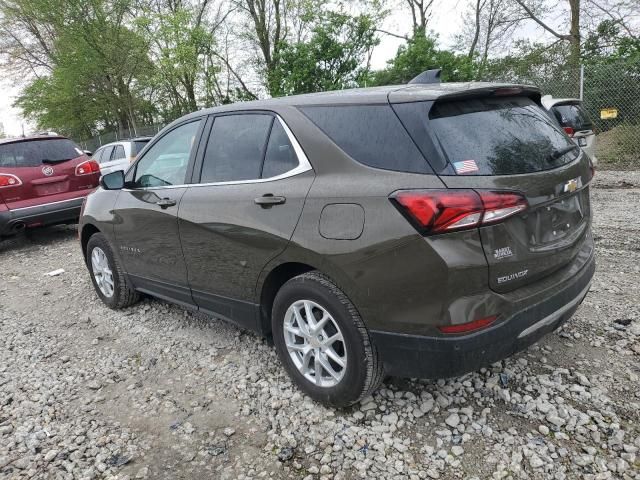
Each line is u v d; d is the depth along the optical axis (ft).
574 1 64.39
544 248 8.34
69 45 84.48
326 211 8.61
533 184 8.06
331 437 8.86
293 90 61.82
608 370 10.13
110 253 15.17
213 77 80.53
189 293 12.29
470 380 10.12
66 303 17.10
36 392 11.25
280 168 9.72
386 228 7.83
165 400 10.48
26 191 25.13
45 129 118.42
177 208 11.78
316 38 60.44
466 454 8.24
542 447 8.21
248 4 80.18
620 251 17.22
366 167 8.37
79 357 12.86
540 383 9.87
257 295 10.32
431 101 8.07
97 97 97.09
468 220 7.32
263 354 12.01
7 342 14.19
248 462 8.51
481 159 7.86
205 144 11.73
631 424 8.59
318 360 9.41
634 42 49.83
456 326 7.57
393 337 8.15
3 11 90.68
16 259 24.85
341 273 8.41
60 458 8.94
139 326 14.43
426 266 7.53
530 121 9.21
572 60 43.80
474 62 52.31
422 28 69.00
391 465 8.13
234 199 10.34
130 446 9.12
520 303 7.95
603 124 41.65
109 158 42.47
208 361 11.97
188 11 75.72
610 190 28.86
